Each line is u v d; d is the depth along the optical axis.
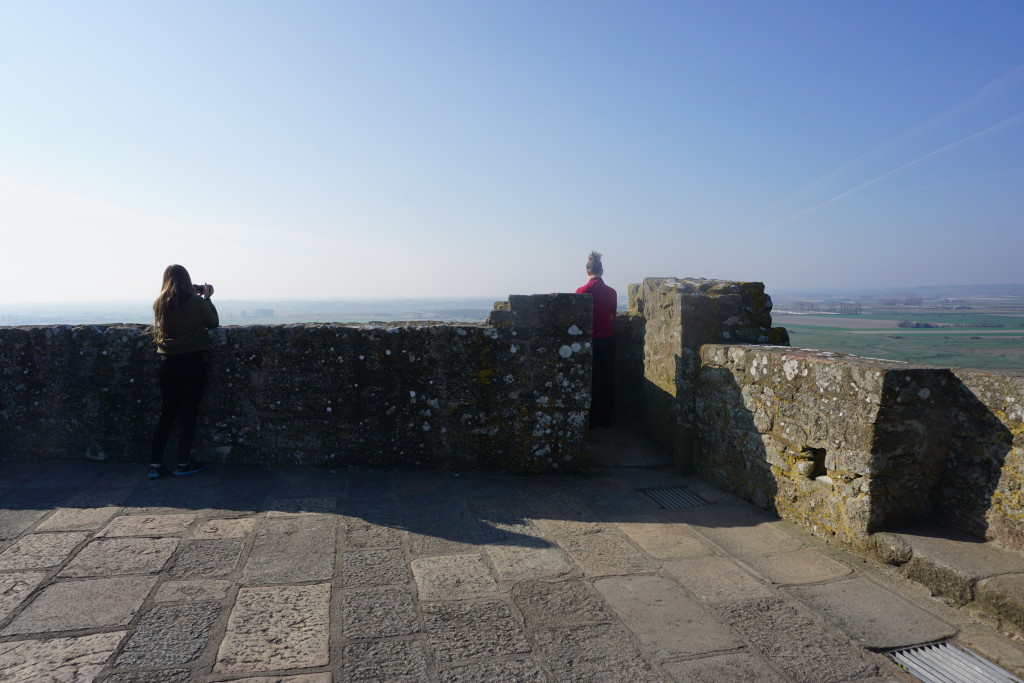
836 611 2.95
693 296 5.35
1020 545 3.07
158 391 5.11
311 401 5.11
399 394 5.11
